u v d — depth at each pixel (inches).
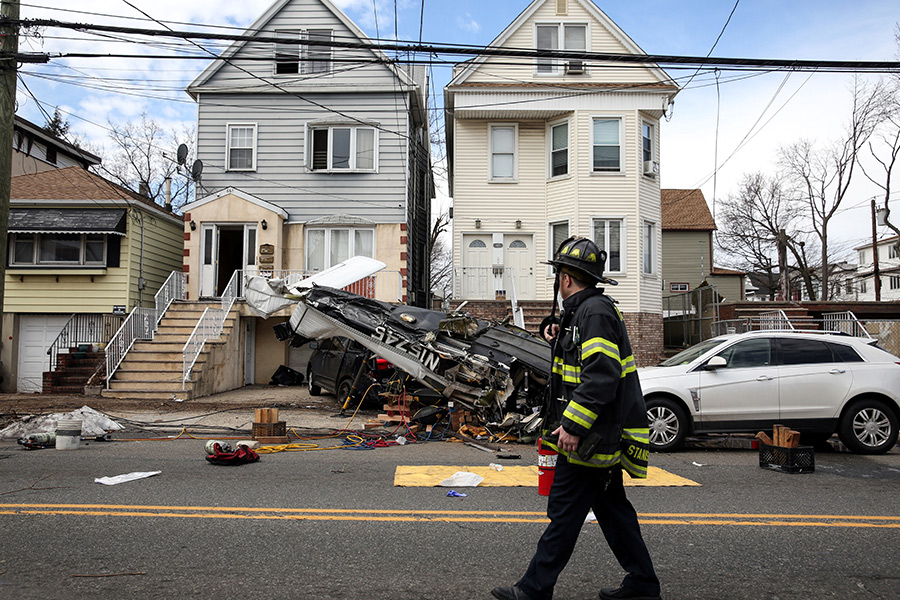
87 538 176.7
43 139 983.0
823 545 175.6
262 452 328.8
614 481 128.2
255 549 168.6
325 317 453.7
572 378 126.0
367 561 159.9
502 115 792.3
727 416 343.0
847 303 710.5
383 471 276.5
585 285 131.9
